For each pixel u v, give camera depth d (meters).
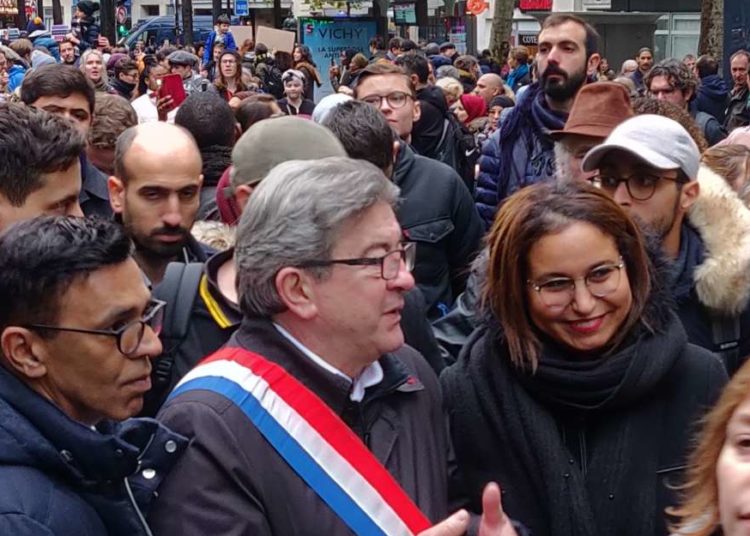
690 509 1.94
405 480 2.53
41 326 2.16
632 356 2.66
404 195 4.76
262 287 2.45
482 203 5.85
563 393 2.67
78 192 3.05
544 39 5.52
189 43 29.86
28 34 24.45
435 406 2.72
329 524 2.35
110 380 2.21
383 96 5.73
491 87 11.95
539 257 2.65
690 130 4.62
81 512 2.10
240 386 2.40
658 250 2.80
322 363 2.46
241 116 6.68
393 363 2.61
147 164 3.56
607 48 18.80
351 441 2.42
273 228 2.43
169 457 2.33
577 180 2.86
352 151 3.91
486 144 5.87
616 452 2.67
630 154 3.29
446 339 3.43
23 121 2.92
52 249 2.15
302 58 17.44
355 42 24.09
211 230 3.78
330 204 2.40
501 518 2.38
